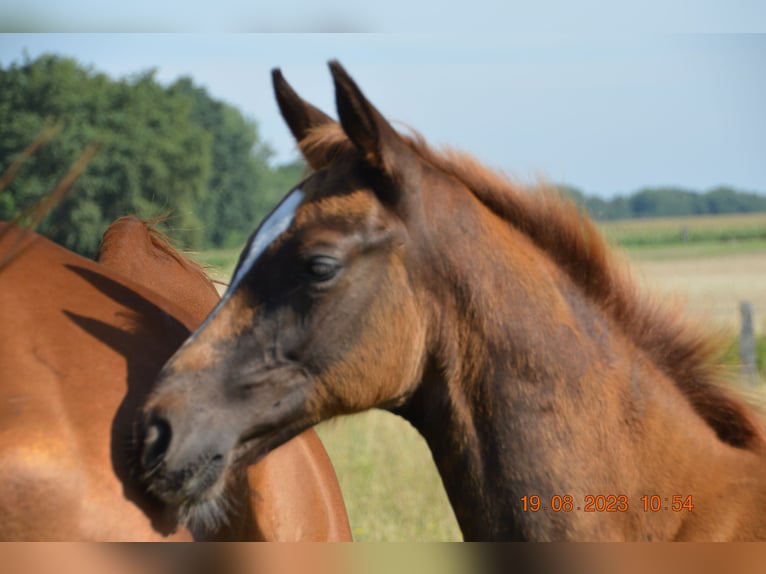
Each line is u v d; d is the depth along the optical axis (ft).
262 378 12.75
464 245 13.39
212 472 12.36
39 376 11.32
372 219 12.94
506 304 13.37
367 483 34.24
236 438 12.64
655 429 13.39
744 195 474.08
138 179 186.09
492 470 13.28
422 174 13.46
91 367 11.89
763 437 13.87
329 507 15.38
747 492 13.23
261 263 12.94
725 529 13.05
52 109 175.94
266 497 13.98
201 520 12.54
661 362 13.91
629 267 14.39
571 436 13.17
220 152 314.55
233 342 12.76
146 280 16.11
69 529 10.96
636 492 13.19
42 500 10.81
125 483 11.54
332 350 12.89
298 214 13.01
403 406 14.10
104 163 180.24
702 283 177.99
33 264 12.66
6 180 11.12
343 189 13.11
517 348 13.26
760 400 14.33
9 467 10.66
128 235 16.60
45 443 10.89
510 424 13.21
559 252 13.93
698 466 13.37
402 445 40.70
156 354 12.98
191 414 12.22
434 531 28.76
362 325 12.94
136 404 12.07
